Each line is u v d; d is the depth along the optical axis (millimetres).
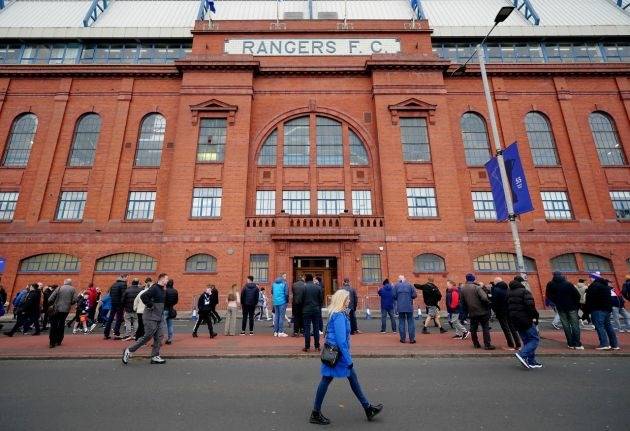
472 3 37406
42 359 9273
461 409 5578
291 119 28047
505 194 13391
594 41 30781
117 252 24672
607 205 26234
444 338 12367
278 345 10836
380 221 25156
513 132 27719
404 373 7859
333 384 7023
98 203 25750
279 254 24109
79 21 34156
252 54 28500
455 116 28281
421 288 14312
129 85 28359
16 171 26500
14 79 28422
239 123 26844
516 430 4758
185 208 24938
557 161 27391
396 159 26375
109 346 10883
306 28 29766
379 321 19031
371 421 5090
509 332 10516
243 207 25031
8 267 24141
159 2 37812
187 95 27344
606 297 10227
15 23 33531
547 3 36531
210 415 5344
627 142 27766
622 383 7000
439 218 25141
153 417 5262
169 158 26891
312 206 26000
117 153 26750
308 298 10023
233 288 13586
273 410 5559
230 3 37781
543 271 24641
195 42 28828
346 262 24094
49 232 24906
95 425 4953
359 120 27953
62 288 11008
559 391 6496
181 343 11281
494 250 25109
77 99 28094
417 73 28250
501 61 30562
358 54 29047
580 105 28578
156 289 9047
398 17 35469
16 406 5730
